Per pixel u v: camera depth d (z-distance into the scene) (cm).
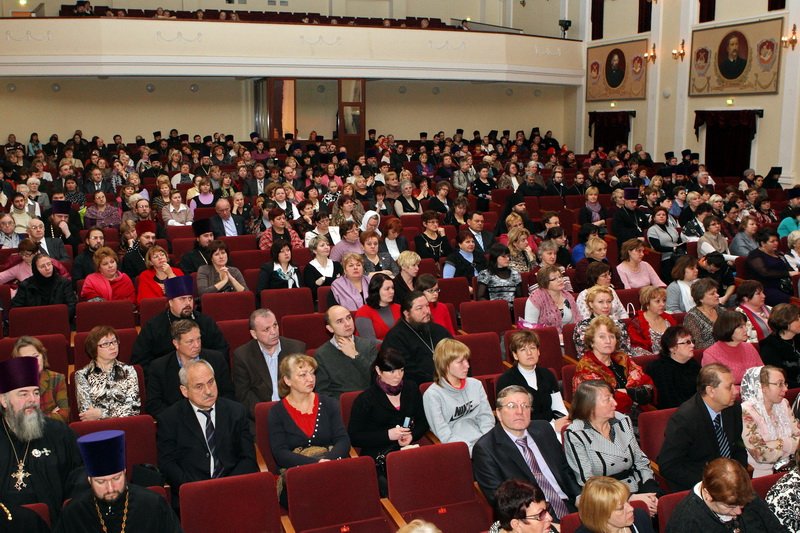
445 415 479
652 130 1961
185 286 555
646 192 1214
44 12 2066
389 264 830
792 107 1596
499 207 1326
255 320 533
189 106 2061
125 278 733
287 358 459
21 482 374
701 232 1045
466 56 1983
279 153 1820
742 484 333
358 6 2359
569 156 1886
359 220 1062
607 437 428
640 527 354
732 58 1723
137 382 503
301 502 387
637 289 741
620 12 2055
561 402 515
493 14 2458
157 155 1694
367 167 1570
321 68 1872
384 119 2212
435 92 2247
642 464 434
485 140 2114
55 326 656
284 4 2288
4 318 717
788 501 357
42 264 689
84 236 960
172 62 1766
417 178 1445
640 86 1991
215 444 441
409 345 564
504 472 418
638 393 511
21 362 371
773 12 1623
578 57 2180
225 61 1802
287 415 458
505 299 757
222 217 1019
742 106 1714
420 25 2092
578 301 676
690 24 1831
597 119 2150
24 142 1922
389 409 475
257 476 378
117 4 2148
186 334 489
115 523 331
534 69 2086
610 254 1064
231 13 2014
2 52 1697
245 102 2103
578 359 593
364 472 401
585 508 333
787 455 455
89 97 1973
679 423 443
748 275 851
